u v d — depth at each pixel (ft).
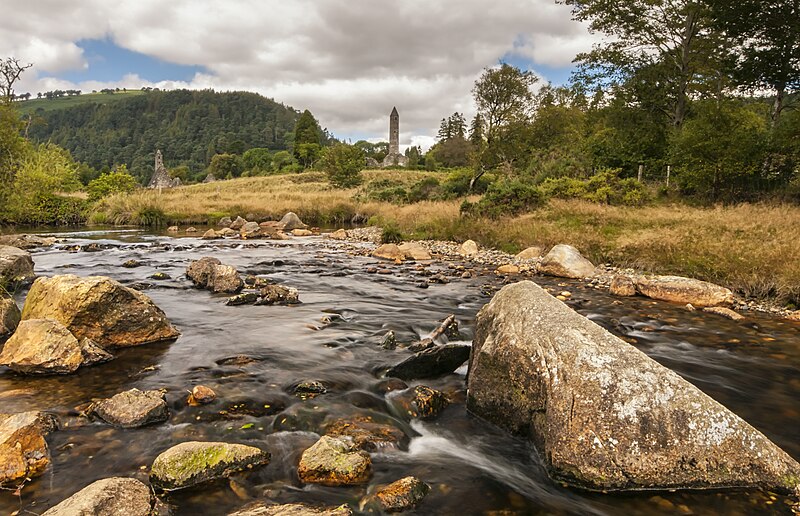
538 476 13.41
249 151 376.27
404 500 11.80
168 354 22.38
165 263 48.91
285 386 18.84
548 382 14.40
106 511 9.89
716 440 12.76
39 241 63.98
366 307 33.04
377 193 134.82
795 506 11.87
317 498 11.91
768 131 80.07
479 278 44.93
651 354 24.16
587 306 34.19
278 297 33.71
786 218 51.03
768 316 31.68
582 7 108.27
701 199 77.10
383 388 18.92
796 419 17.22
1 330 23.75
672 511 11.82
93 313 22.68
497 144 136.15
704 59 98.78
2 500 11.32
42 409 16.24
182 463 12.41
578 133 136.98
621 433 12.84
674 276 38.06
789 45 73.36
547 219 65.67
